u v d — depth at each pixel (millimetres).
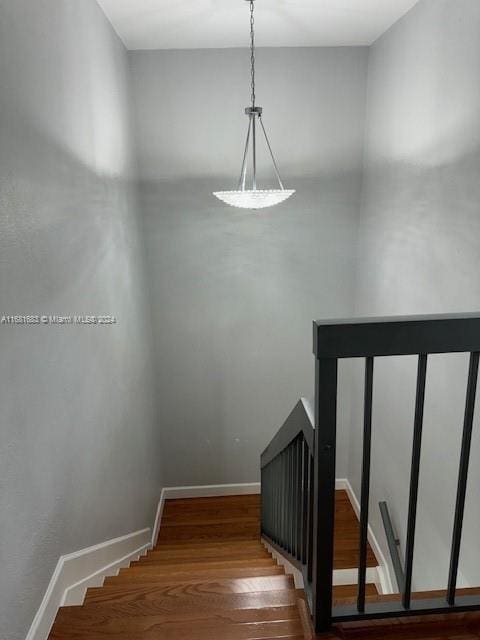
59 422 1845
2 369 1369
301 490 1995
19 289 1494
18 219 1494
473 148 2207
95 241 2451
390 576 3508
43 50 1747
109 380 2682
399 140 3104
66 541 1923
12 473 1428
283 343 4367
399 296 3184
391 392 3391
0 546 1352
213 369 4430
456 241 2395
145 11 2775
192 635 1561
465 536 2367
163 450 4660
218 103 3783
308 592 1566
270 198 3033
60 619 1716
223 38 3406
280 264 4152
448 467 2545
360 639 1360
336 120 3840
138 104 3760
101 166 2617
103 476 2508
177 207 3986
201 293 4207
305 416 1493
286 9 2846
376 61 3518
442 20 2461
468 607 1399
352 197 4012
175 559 3252
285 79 3746
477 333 1170
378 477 3730
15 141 1482
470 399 1248
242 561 2805
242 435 4641
